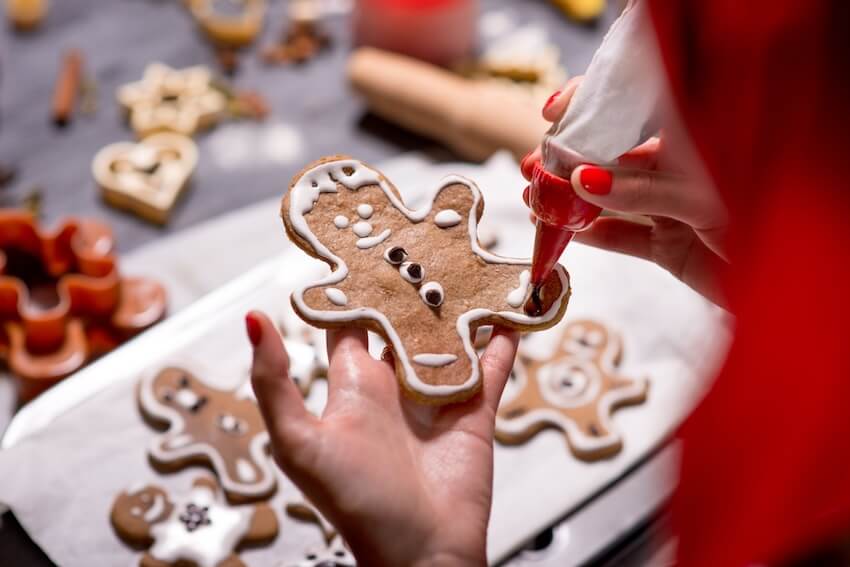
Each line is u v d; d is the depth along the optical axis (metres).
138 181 0.85
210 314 0.72
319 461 0.48
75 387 0.69
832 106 0.37
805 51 0.37
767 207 0.39
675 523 0.43
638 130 0.47
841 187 0.38
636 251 0.61
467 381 0.52
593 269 0.76
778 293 0.39
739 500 0.41
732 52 0.38
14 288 0.73
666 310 0.74
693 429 0.42
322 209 0.54
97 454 0.65
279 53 0.98
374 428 0.51
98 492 0.64
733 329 0.42
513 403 0.69
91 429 0.66
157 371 0.69
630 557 0.64
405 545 0.49
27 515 0.63
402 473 0.50
